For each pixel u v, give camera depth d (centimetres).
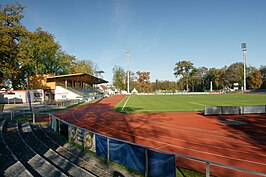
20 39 4153
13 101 4569
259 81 8719
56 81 5366
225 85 10125
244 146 1048
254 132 1365
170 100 4406
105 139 855
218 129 1473
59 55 6291
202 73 12912
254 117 2017
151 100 4525
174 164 563
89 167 798
